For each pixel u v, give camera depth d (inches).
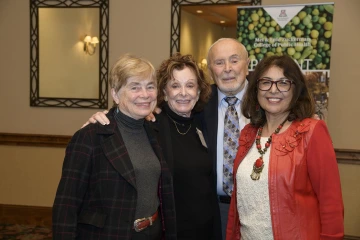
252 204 63.5
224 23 194.7
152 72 68.2
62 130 175.6
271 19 133.3
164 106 83.1
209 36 197.0
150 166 69.0
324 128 61.7
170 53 163.5
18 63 176.2
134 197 64.7
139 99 66.8
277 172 61.2
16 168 180.9
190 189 78.1
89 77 171.0
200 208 78.7
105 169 64.4
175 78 79.4
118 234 63.1
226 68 90.1
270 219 61.2
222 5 156.4
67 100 173.6
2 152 181.3
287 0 149.9
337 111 149.4
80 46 170.7
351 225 150.9
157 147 72.5
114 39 168.2
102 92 170.4
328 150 60.4
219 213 85.3
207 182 81.7
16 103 178.4
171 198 71.9
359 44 144.7
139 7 165.0
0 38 177.0
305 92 64.5
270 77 63.9
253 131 70.1
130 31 166.6
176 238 72.7
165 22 163.3
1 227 174.4
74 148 64.8
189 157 79.7
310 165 60.6
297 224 60.1
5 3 175.0
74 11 169.8
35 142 177.3
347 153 148.9
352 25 144.9
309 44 130.7
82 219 63.9
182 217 77.2
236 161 69.9
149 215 68.5
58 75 173.6
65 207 62.2
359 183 149.3
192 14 173.5
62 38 171.8
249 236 64.0
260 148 65.5
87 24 169.5
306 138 61.2
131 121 69.4
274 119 66.8
